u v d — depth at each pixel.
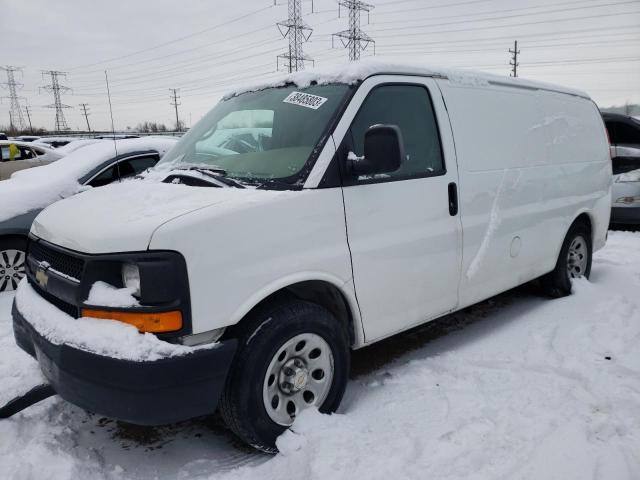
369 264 3.08
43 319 2.63
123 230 2.40
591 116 5.45
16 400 3.02
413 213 3.32
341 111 3.05
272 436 2.74
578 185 5.03
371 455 2.62
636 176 8.12
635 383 3.27
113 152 6.00
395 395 3.25
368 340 3.20
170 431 3.07
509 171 4.11
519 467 2.51
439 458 2.59
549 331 4.18
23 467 2.59
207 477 2.60
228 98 3.95
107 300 2.40
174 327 2.38
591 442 2.68
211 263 2.45
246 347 2.61
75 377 2.39
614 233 8.48
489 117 4.01
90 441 2.96
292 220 2.74
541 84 4.79
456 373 3.51
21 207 5.43
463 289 3.77
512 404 3.07
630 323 4.27
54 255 2.78
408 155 3.37
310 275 2.80
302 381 2.82
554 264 4.84
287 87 3.53
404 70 3.46
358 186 3.03
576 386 3.27
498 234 3.98
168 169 3.43
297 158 2.97
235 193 2.74
